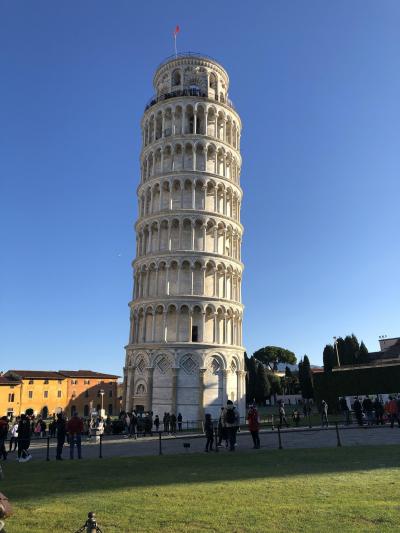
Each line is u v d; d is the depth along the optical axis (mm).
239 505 12523
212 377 60844
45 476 18422
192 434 43000
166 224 66562
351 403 63531
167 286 63531
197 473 18031
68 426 25406
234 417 26672
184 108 70875
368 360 102438
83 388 136375
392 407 37281
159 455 24906
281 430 38938
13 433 31375
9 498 14242
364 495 13320
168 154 70125
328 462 20094
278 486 14898
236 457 22844
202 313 62500
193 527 10641
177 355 60000
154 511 12070
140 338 64250
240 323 67312
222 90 77938
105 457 25266
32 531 10570
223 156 71375
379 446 25500
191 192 67625
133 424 43312
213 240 67125
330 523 10641
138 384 62156
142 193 71688
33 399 127375
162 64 77125
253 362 119000
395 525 10391
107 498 13742
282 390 138125
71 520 11430
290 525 10594
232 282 67500
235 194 72125
